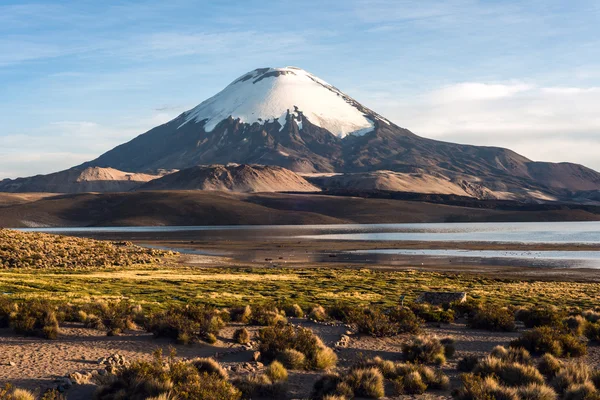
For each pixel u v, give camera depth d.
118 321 27.47
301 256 121.38
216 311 32.19
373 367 18.53
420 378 18.12
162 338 25.39
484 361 20.17
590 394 15.74
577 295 55.44
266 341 22.55
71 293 45.16
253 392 16.81
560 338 25.08
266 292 54.19
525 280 74.75
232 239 195.88
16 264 82.25
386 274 80.88
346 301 48.12
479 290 59.78
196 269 87.94
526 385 17.47
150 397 14.17
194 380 15.69
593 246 150.00
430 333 30.97
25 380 17.53
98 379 17.16
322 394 16.64
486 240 181.38
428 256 120.81
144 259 103.62
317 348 22.38
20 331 25.20
